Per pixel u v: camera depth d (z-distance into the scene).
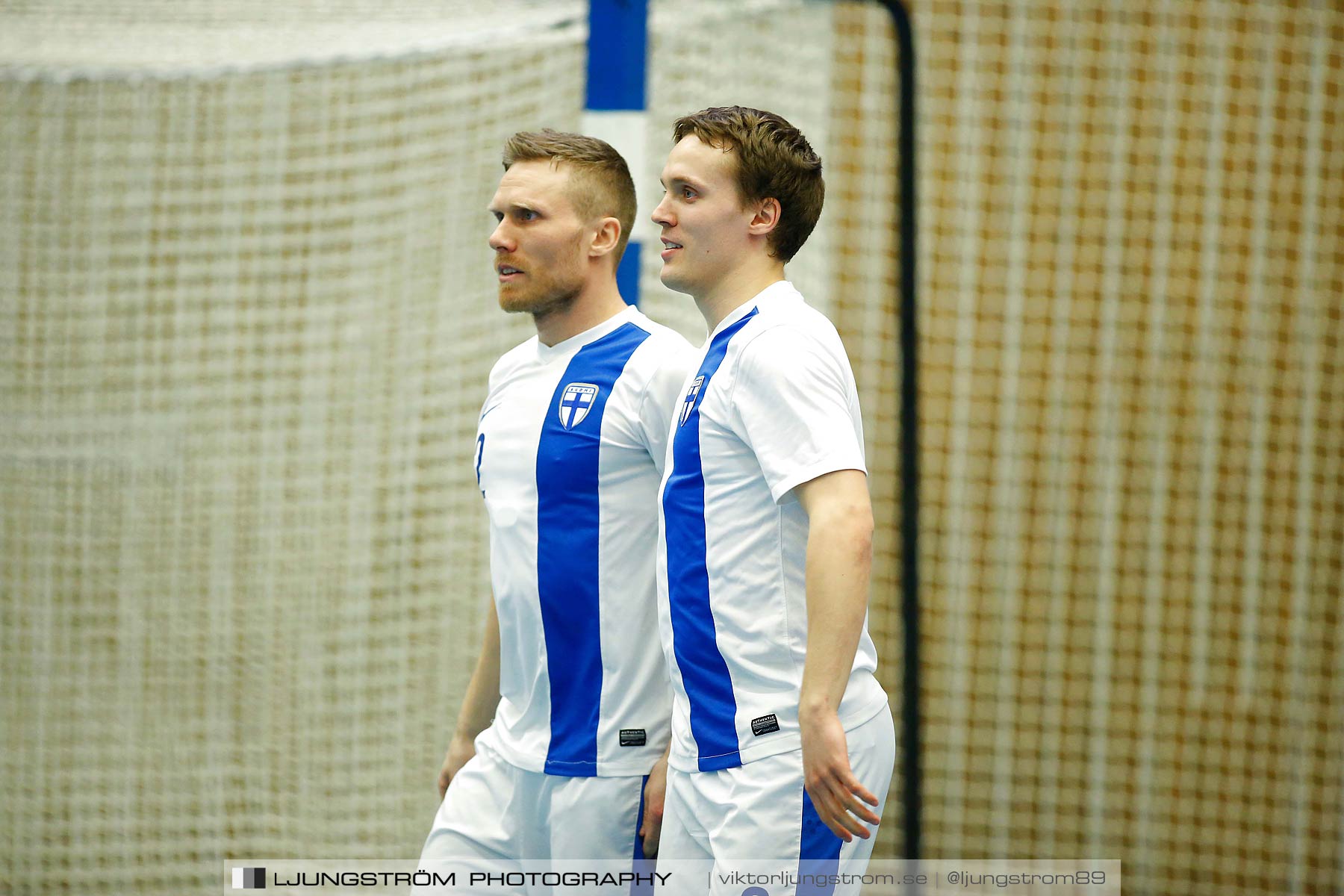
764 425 6.69
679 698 7.26
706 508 7.09
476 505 19.17
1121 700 20.28
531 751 8.48
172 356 20.39
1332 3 20.52
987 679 20.41
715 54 16.36
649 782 8.13
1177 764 20.16
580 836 8.25
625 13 11.95
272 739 18.89
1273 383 20.44
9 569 19.56
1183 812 20.06
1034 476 20.59
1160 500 20.47
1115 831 20.09
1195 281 20.61
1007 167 20.77
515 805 8.57
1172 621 20.33
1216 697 20.17
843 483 6.44
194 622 19.47
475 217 19.80
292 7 16.25
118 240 20.64
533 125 19.47
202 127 20.70
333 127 20.27
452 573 19.03
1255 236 20.58
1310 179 20.53
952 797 20.23
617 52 11.95
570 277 8.55
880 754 6.97
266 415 20.05
